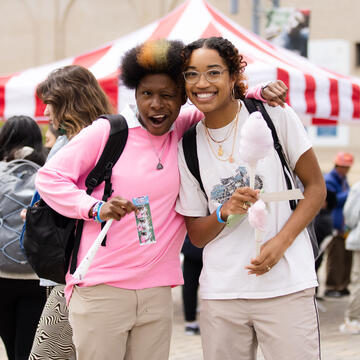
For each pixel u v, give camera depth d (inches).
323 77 252.8
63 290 127.0
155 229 113.7
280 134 111.6
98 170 113.0
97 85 133.4
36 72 279.0
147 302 113.9
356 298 257.8
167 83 112.8
